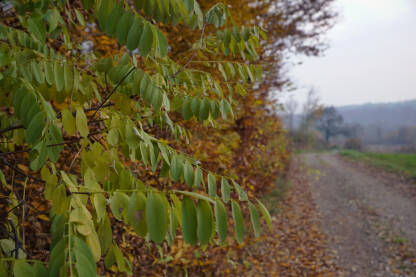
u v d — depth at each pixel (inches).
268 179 289.4
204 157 120.5
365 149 1424.7
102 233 28.8
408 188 438.0
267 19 229.3
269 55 203.8
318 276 189.6
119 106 42.6
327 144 1552.7
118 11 30.7
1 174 40.3
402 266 210.2
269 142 279.7
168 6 36.0
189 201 25.8
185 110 48.3
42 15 38.4
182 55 127.0
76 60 61.9
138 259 95.7
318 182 501.4
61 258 20.7
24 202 39.3
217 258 154.0
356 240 257.6
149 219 24.0
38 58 40.1
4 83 34.8
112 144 34.4
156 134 83.7
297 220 295.0
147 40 30.6
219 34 55.3
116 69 40.1
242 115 177.3
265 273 179.2
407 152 1258.0
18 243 32.7
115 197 26.5
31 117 27.8
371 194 417.4
